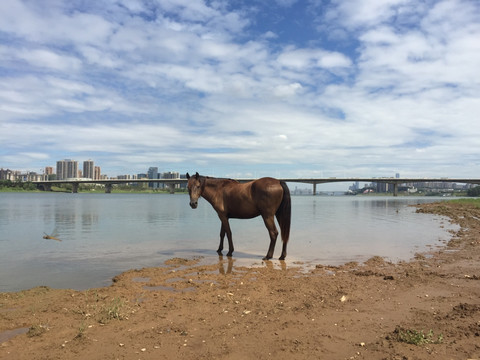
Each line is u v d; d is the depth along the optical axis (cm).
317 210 3434
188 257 920
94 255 923
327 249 1048
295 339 381
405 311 475
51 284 638
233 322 435
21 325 429
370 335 392
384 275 693
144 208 3375
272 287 611
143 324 429
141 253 960
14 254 923
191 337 388
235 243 1177
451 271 723
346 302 518
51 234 1334
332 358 337
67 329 413
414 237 1317
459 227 1697
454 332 394
